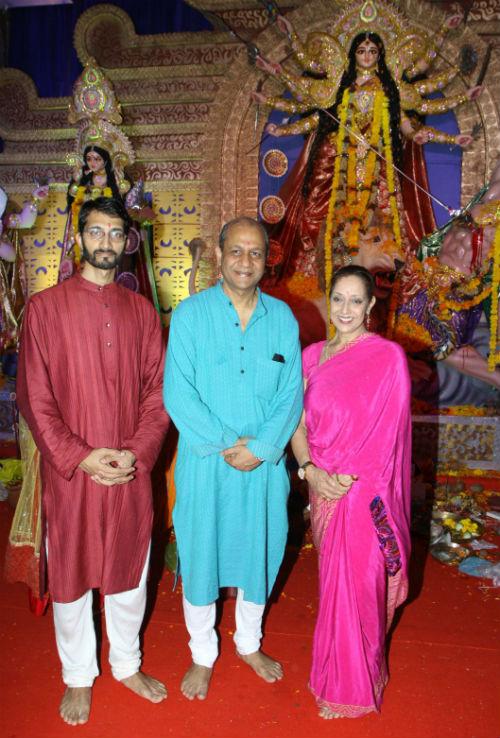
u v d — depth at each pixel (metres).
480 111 4.96
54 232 5.60
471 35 4.88
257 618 2.46
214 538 2.27
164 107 5.38
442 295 5.01
